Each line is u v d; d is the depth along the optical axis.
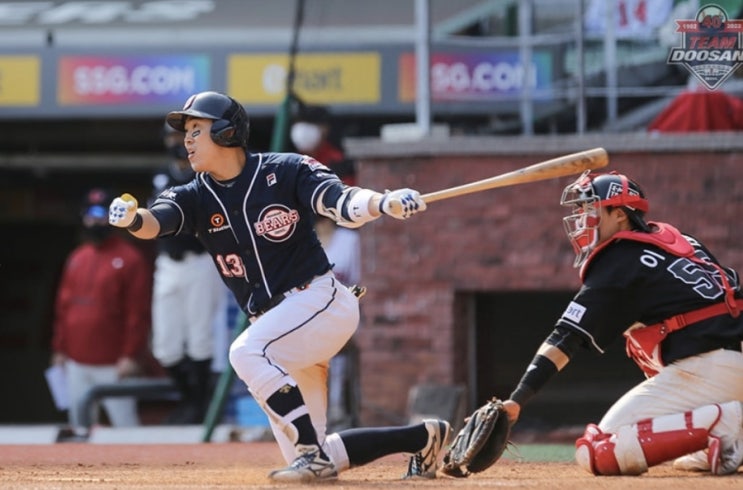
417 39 46.19
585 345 23.05
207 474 25.72
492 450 22.64
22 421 69.88
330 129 48.00
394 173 44.94
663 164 43.91
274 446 36.53
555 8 45.94
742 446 22.72
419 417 42.41
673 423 22.81
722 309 22.97
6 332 70.75
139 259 49.78
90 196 49.59
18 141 60.38
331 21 51.72
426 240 44.88
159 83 51.94
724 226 43.59
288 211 21.47
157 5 54.47
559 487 20.25
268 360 21.09
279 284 21.52
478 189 21.86
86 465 29.16
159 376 55.44
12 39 53.06
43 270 71.81
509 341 45.56
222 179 21.77
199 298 46.00
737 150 43.53
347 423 42.19
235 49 51.31
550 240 44.31
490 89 46.34
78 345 49.19
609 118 45.09
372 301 45.00
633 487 20.16
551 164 22.19
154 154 62.06
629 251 23.03
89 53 52.41
